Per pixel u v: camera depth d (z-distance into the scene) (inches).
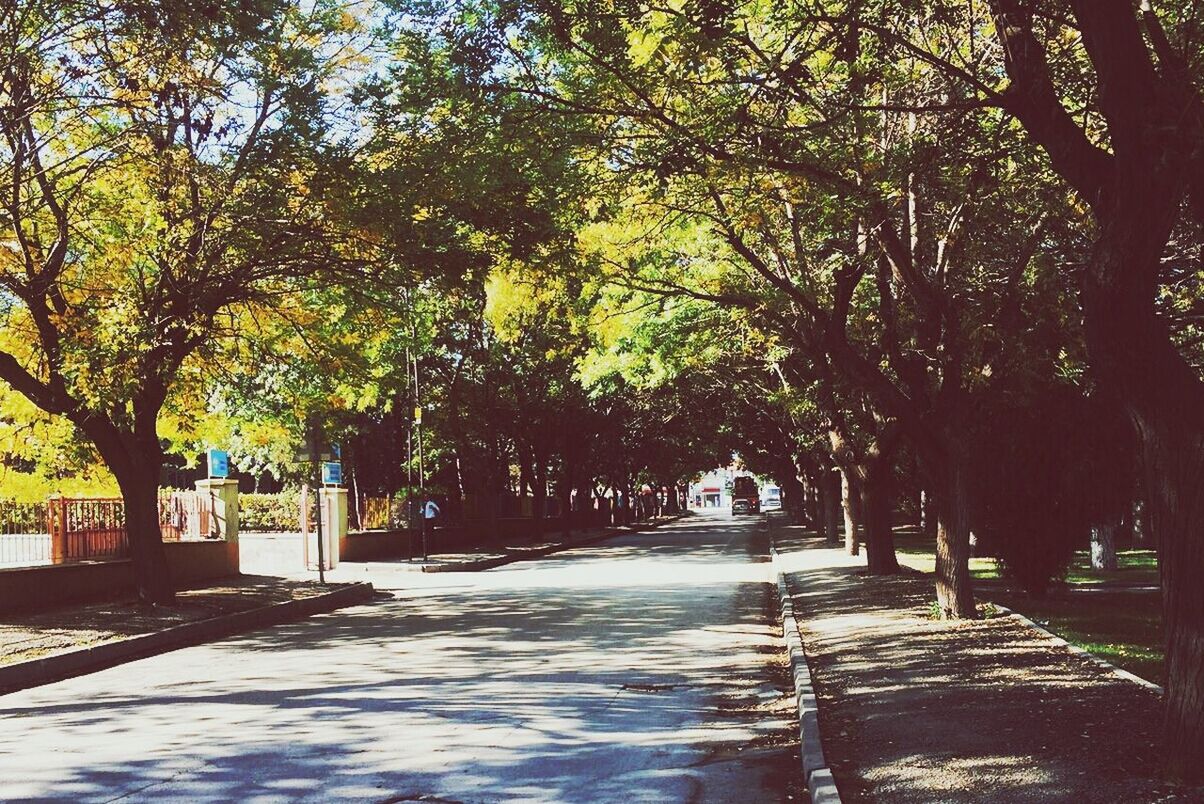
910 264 611.8
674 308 1014.4
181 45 583.8
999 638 530.0
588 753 330.0
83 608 754.8
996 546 751.7
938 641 528.7
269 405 1047.0
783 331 867.4
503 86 481.1
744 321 953.5
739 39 441.7
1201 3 389.4
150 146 690.8
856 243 624.4
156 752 335.9
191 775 305.4
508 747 338.0
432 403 1734.7
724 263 783.1
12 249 758.5
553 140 500.4
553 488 2847.0
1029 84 307.6
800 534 2011.6
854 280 645.9
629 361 1205.1
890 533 969.5
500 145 527.2
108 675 524.1
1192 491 258.8
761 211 594.2
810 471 1999.3
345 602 908.6
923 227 658.8
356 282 757.3
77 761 325.4
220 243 706.2
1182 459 261.3
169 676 509.0
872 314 867.4
